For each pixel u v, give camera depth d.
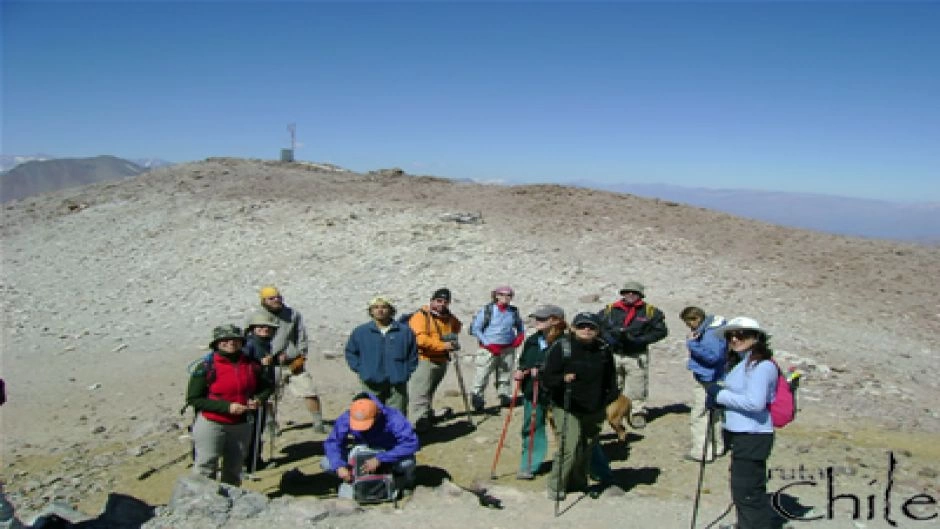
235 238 24.22
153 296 19.25
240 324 16.20
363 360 8.20
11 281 21.44
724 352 7.53
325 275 20.16
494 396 11.51
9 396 12.16
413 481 7.11
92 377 13.20
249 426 6.86
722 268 19.95
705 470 7.53
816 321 15.95
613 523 6.13
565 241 22.44
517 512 6.36
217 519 5.91
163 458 8.92
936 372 13.10
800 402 10.80
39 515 5.92
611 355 6.41
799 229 25.08
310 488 7.43
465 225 24.33
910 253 21.56
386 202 28.05
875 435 9.27
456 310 16.53
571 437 6.36
